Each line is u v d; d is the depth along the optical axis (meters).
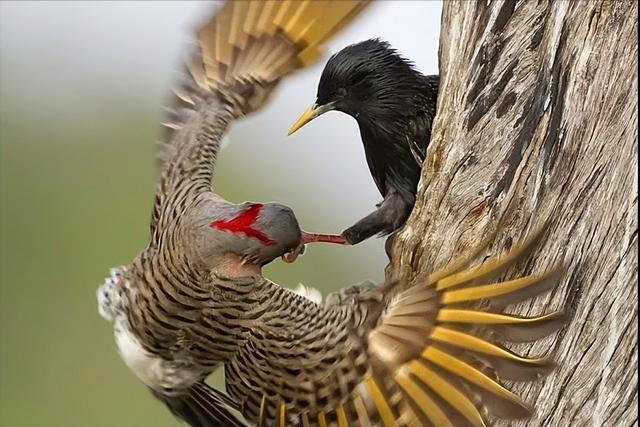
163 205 10.41
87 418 16.80
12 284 17.50
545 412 10.44
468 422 9.45
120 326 10.32
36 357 17.09
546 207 10.60
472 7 11.69
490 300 9.35
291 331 9.94
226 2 11.58
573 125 10.55
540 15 11.27
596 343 10.32
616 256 10.27
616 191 10.30
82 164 18.62
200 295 9.85
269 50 11.52
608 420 10.31
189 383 10.36
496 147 11.20
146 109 19.36
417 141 13.59
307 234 10.52
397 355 9.68
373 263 17.78
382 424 9.79
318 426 10.14
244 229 9.77
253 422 10.45
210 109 11.14
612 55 10.42
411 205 13.73
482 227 11.02
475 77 11.52
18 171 18.41
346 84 13.55
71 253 17.84
